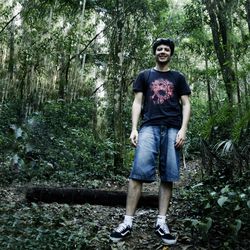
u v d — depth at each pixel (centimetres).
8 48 1353
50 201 452
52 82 1367
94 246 300
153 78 338
